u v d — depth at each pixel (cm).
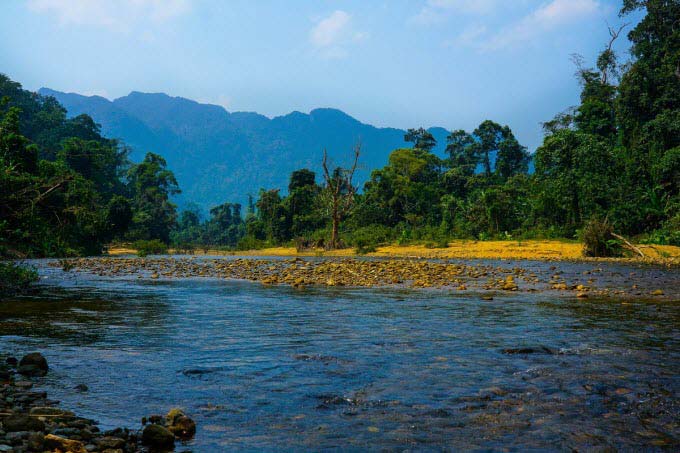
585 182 3897
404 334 593
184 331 619
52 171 3209
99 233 3731
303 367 436
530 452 256
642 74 4384
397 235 4806
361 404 335
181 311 802
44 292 1105
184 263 2431
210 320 707
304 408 328
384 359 465
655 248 2795
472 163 8575
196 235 11494
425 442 270
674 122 3884
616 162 4150
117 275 1659
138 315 757
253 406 332
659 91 4322
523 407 328
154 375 411
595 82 5922
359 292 1097
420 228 5050
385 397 349
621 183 3938
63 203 1480
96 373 418
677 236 3047
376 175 6494
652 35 4878
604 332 598
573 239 3712
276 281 1365
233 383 387
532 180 4894
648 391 361
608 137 5003
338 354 486
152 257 3572
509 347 512
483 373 413
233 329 632
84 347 522
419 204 6134
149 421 304
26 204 1356
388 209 6166
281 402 340
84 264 2267
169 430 282
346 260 2628
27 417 285
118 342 550
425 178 7350
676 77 4234
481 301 920
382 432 285
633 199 3762
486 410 322
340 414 316
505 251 3112
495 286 1188
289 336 585
